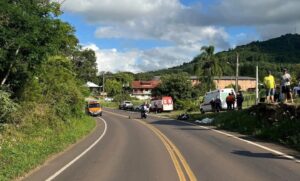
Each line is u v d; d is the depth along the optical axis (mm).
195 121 40875
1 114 19984
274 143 20297
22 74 22219
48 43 21062
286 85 25828
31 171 13773
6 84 22000
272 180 11000
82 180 11734
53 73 32188
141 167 13703
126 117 56281
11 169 12945
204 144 20359
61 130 26953
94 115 59188
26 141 19312
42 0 20750
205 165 13758
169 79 79938
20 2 19828
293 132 20797
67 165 14836
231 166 13438
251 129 26625
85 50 93688
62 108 30969
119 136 26953
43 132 23234
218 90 47406
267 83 27906
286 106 24234
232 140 22078
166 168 13344
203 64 86688
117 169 13445
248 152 16953
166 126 35188
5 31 18562
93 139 25484
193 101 73562
